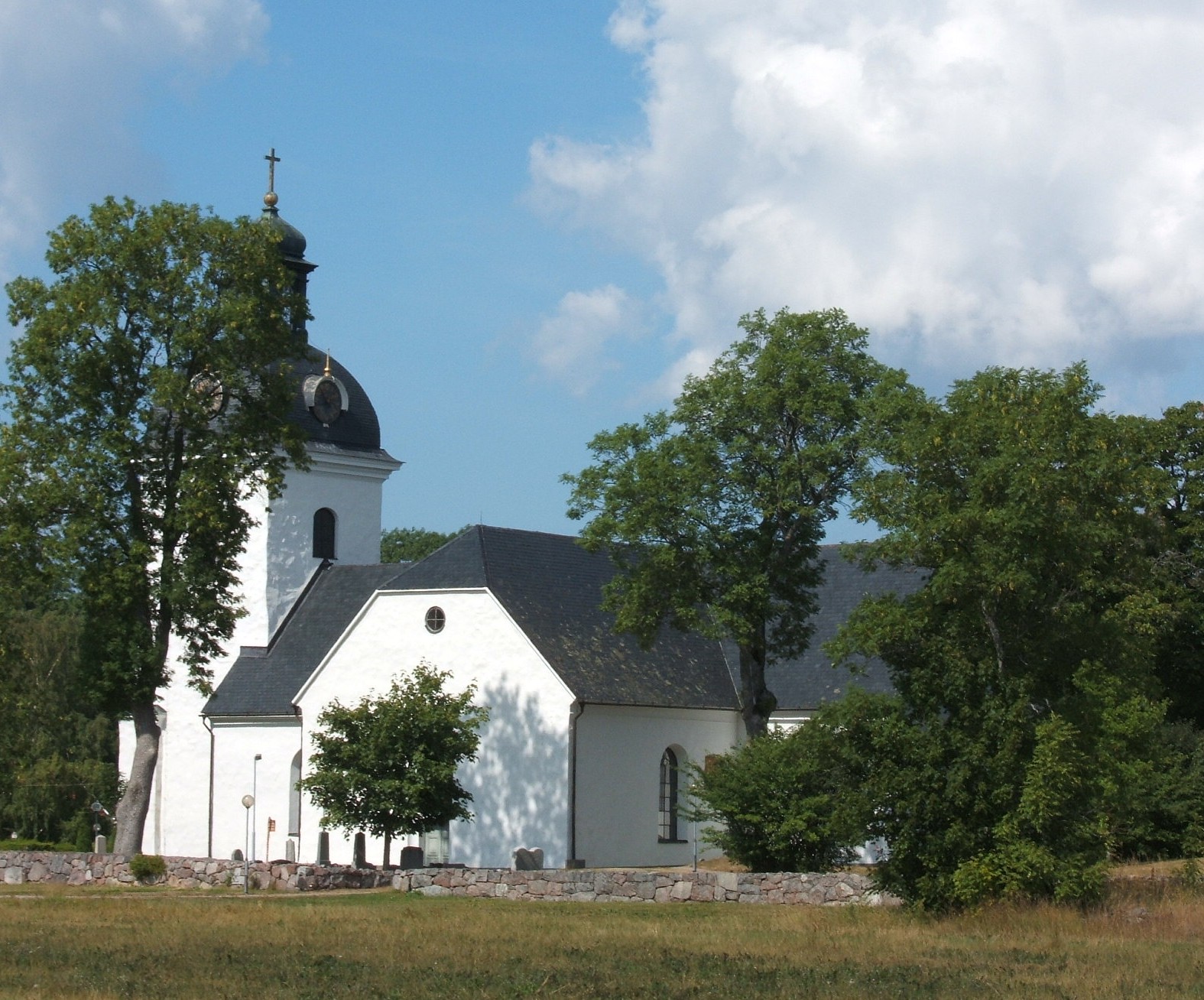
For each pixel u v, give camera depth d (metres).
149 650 45.44
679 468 45.34
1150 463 48.28
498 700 51.97
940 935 29.55
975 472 33.69
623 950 26.59
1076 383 34.53
